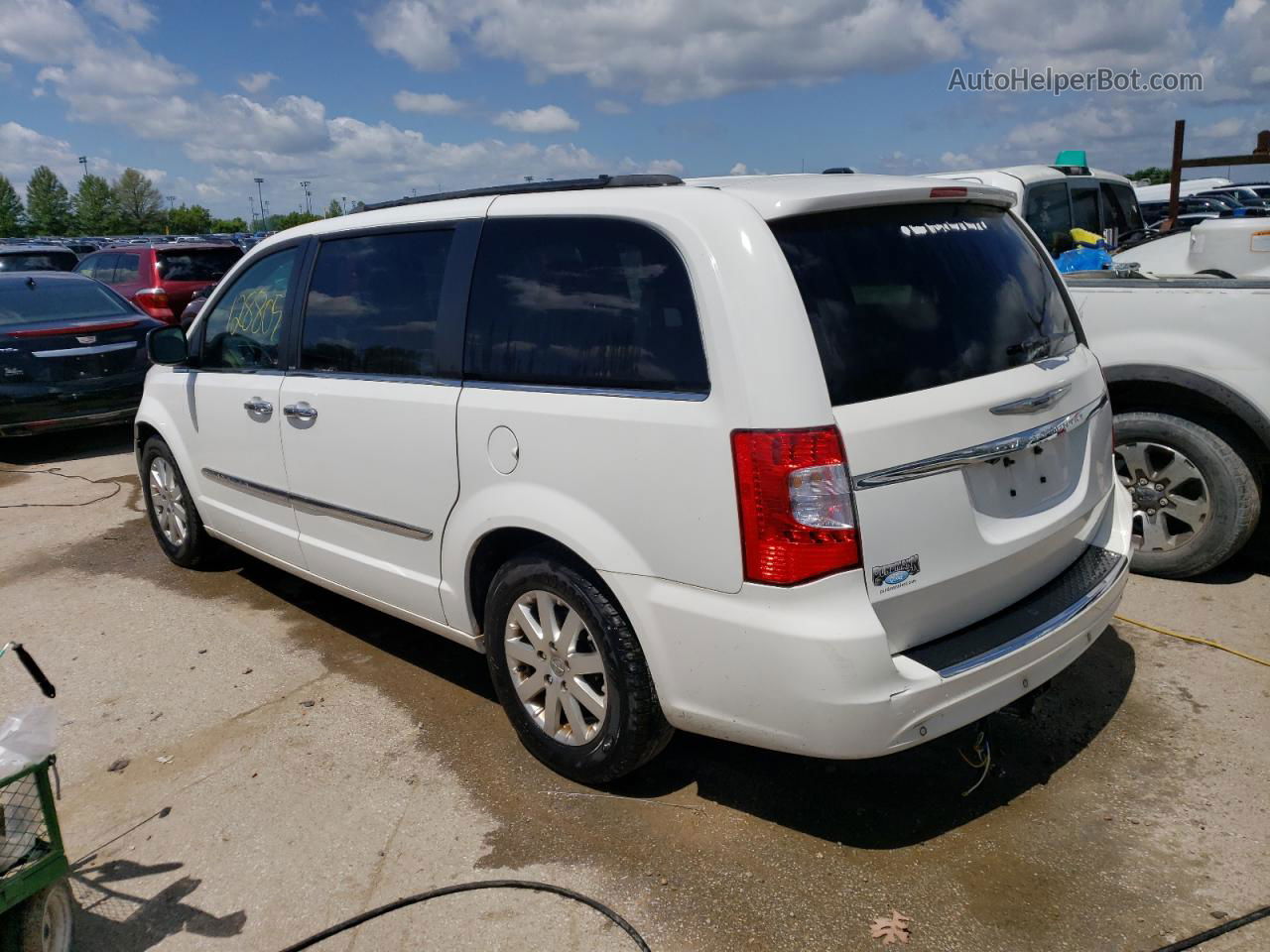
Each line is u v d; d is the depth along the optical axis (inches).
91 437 379.6
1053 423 118.4
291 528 171.5
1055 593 120.6
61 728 151.5
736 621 102.8
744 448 100.0
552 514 118.2
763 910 105.4
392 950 102.7
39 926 96.3
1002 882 108.3
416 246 142.1
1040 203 280.7
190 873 116.6
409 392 137.9
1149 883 107.1
